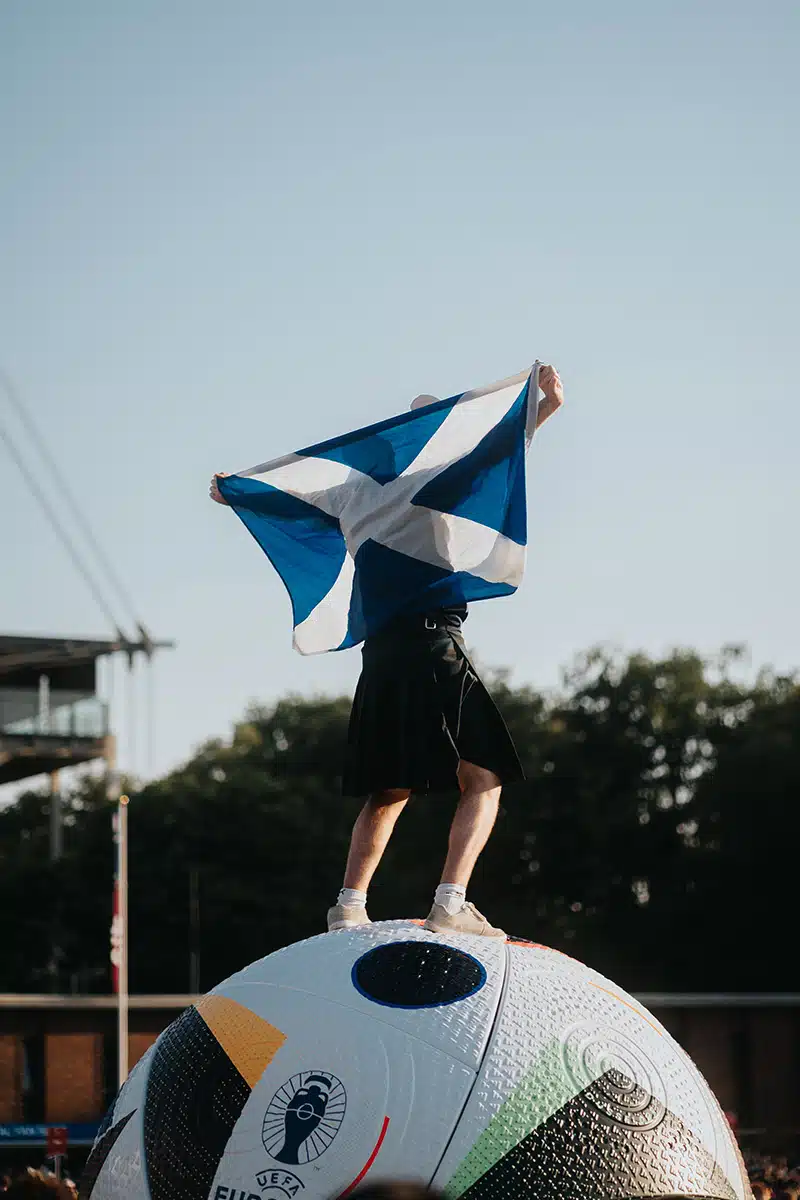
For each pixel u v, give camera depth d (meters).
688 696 60.44
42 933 57.62
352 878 5.69
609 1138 4.30
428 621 5.79
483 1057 4.38
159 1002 36.19
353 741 5.81
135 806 59.59
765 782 55.28
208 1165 4.34
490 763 5.66
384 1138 4.21
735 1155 4.70
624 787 60.00
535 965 4.83
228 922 57.19
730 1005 38.47
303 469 6.36
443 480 5.98
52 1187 6.50
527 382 6.20
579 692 61.62
